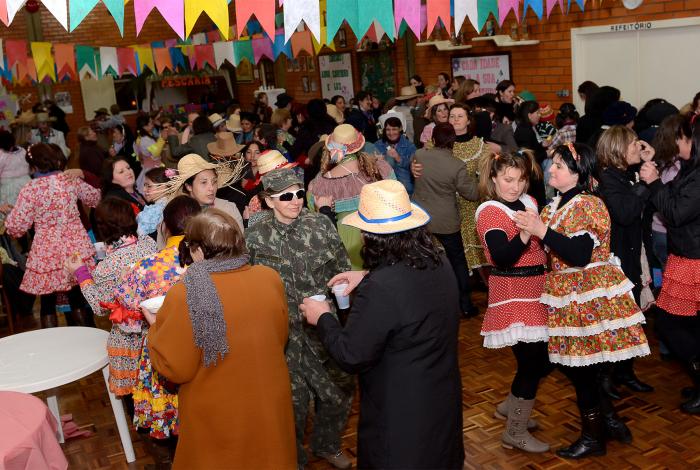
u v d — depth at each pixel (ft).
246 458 9.28
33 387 11.06
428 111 24.32
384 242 8.04
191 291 8.89
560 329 10.90
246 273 9.36
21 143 31.96
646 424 12.81
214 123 29.76
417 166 17.26
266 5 9.40
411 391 7.90
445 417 8.09
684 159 12.26
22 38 46.26
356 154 14.47
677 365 15.06
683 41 23.08
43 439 9.12
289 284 10.84
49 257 17.89
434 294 8.01
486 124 20.02
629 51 24.76
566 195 10.80
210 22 45.52
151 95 49.44
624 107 16.89
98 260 18.48
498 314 11.32
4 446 8.50
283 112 27.14
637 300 13.57
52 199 17.71
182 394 9.37
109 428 14.37
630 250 13.12
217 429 9.19
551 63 27.55
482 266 19.12
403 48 35.99
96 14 47.14
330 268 11.32
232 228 9.30
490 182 11.20
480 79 31.32
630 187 12.92
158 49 29.35
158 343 8.95
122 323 10.97
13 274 19.95
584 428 11.84
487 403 14.03
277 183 10.66
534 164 11.27
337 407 11.54
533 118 21.09
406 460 7.88
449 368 8.21
